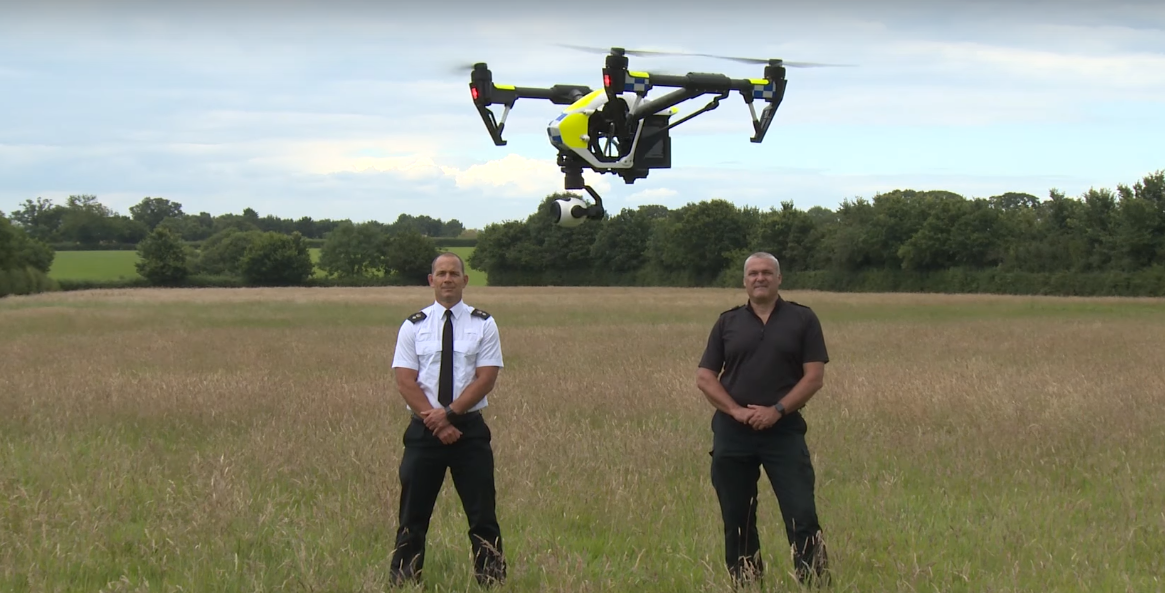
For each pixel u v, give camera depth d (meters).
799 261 81.88
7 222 70.62
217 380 13.48
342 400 11.61
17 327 27.23
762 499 7.18
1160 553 5.93
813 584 5.12
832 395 12.06
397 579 5.27
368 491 7.06
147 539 6.04
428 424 5.21
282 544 5.95
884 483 7.61
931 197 80.44
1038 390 12.49
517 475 7.68
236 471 7.54
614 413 11.01
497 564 5.37
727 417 5.40
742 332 5.38
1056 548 5.91
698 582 5.41
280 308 39.84
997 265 68.56
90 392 12.12
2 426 10.01
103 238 140.62
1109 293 57.69
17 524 6.28
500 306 41.44
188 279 98.00
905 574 5.37
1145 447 8.99
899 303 45.28
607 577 5.37
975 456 8.53
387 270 105.94
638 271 90.31
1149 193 59.78
